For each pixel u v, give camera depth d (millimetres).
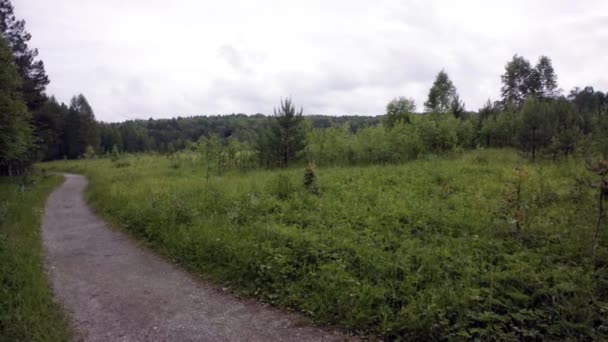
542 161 13820
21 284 5457
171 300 5301
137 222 9578
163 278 6203
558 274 4582
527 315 3984
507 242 5766
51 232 9820
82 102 73688
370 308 4445
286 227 7125
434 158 17234
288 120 21359
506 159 15492
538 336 3787
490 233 6152
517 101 36094
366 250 5703
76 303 5234
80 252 7883
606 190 5621
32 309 4766
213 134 24234
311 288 5109
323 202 8914
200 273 6312
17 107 16859
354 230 6855
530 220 6402
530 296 4285
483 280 4656
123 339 4234
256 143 23000
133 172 25828
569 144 13875
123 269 6707
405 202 8352
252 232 7086
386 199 8797
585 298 4113
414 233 6641
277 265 5645
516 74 36438
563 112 18594
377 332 4156
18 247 7262
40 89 28312
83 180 26828
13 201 12805
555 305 4070
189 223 8477
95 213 12680
